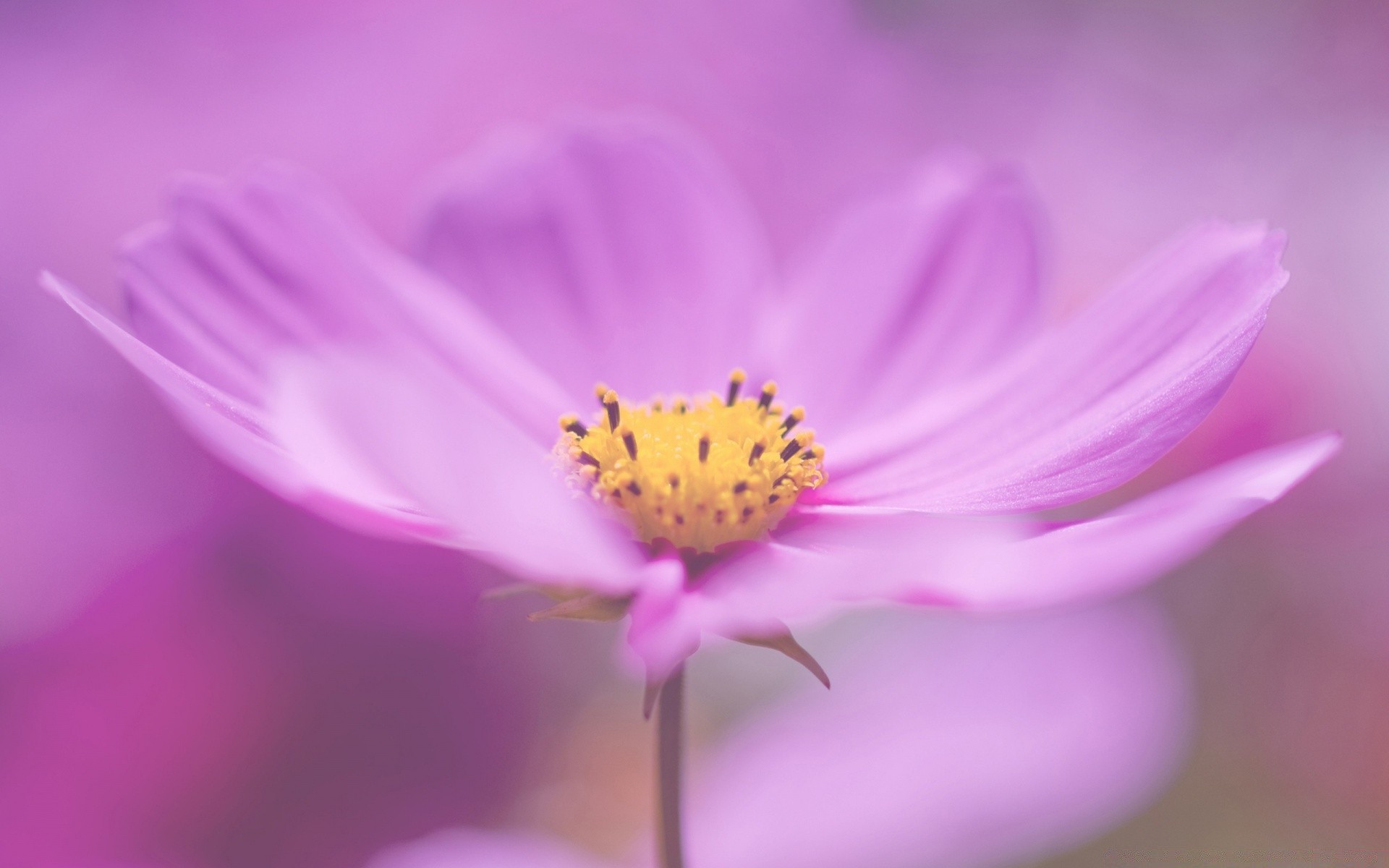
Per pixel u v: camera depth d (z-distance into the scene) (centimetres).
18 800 23
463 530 18
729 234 22
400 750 24
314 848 23
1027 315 22
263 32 27
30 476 24
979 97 31
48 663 23
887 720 23
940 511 20
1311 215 28
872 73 30
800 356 22
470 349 21
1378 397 25
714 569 20
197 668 23
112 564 23
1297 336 25
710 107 27
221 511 24
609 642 25
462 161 22
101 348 25
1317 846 24
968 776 22
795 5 30
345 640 24
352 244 21
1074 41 33
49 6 27
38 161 26
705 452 20
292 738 23
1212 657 25
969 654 23
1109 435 19
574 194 22
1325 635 25
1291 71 32
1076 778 22
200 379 19
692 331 22
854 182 28
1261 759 25
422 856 23
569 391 22
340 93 26
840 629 26
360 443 17
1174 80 32
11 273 25
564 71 27
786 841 22
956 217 22
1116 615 23
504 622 25
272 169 21
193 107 26
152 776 23
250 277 20
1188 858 24
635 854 24
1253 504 18
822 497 21
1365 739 24
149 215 26
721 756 23
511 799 24
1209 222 20
